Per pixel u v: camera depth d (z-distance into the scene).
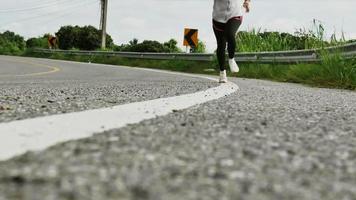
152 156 1.21
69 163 1.09
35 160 1.11
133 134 1.59
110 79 8.97
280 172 1.08
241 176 1.02
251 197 0.86
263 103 3.30
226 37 7.00
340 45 8.96
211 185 0.94
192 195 0.87
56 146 1.31
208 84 6.45
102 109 2.50
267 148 1.38
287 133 1.75
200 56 20.23
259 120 2.18
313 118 2.39
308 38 11.86
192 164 1.13
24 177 0.95
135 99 3.68
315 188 0.95
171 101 3.21
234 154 1.27
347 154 1.33
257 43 16.47
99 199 0.82
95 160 1.13
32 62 25.06
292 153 1.31
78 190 0.87
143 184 0.93
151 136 1.56
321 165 1.17
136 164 1.11
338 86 7.89
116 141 1.43
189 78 9.65
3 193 0.84
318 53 10.13
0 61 24.92
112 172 1.02
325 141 1.58
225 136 1.61
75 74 12.14
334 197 0.90
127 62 27.72
